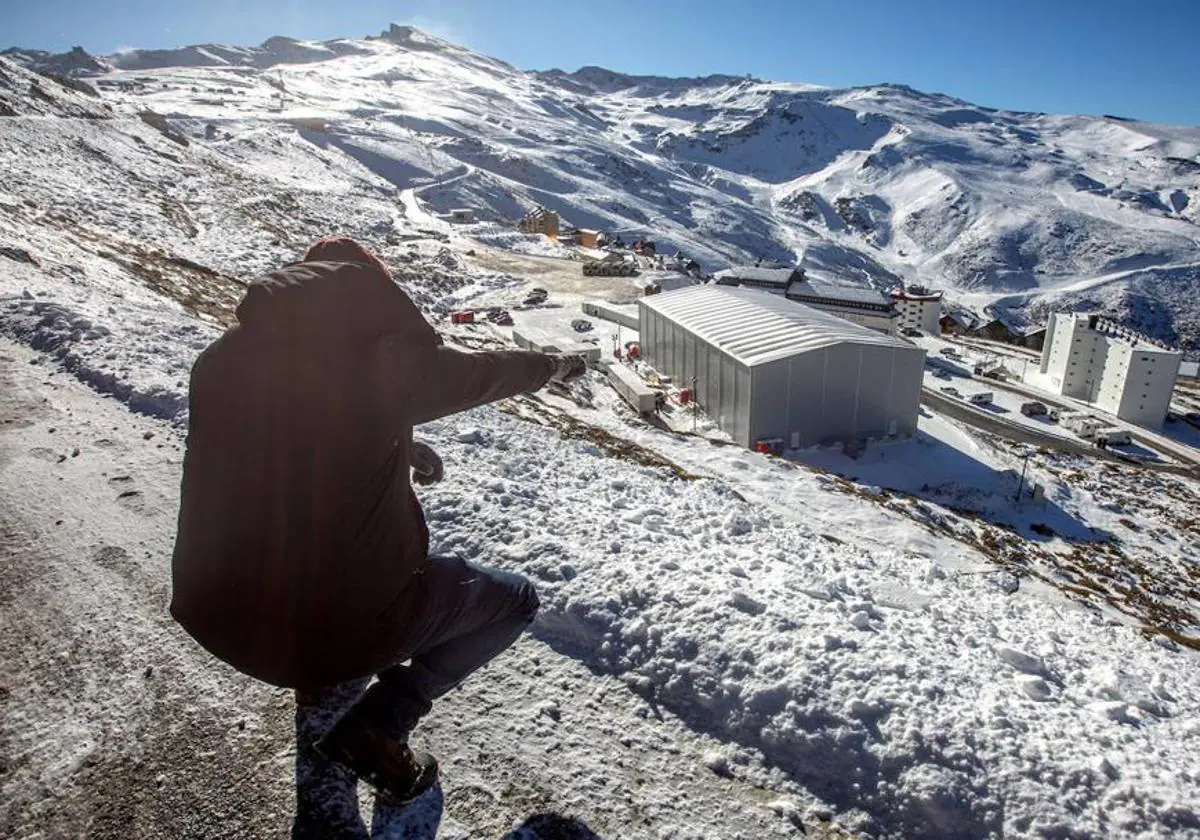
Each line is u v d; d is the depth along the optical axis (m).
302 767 2.55
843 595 4.38
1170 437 56.62
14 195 34.47
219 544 1.77
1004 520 28.73
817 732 2.79
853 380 33.09
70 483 4.87
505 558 4.08
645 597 3.64
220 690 2.94
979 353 77.44
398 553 1.89
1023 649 4.21
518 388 2.14
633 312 55.47
